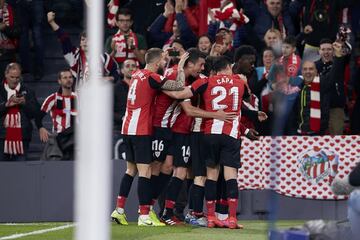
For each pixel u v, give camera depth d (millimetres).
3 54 44688
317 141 37250
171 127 33094
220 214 34281
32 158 44688
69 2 49188
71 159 39375
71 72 40500
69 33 49594
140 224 33062
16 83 40125
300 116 38219
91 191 10242
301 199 37438
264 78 37281
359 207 17641
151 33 43406
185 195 34281
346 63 41656
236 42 42719
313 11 42625
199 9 42594
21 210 38469
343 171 37062
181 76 31516
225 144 31797
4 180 38500
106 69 40906
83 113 10344
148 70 32219
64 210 38375
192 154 32938
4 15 44594
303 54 42531
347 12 43781
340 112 39281
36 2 46500
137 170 33406
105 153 10273
